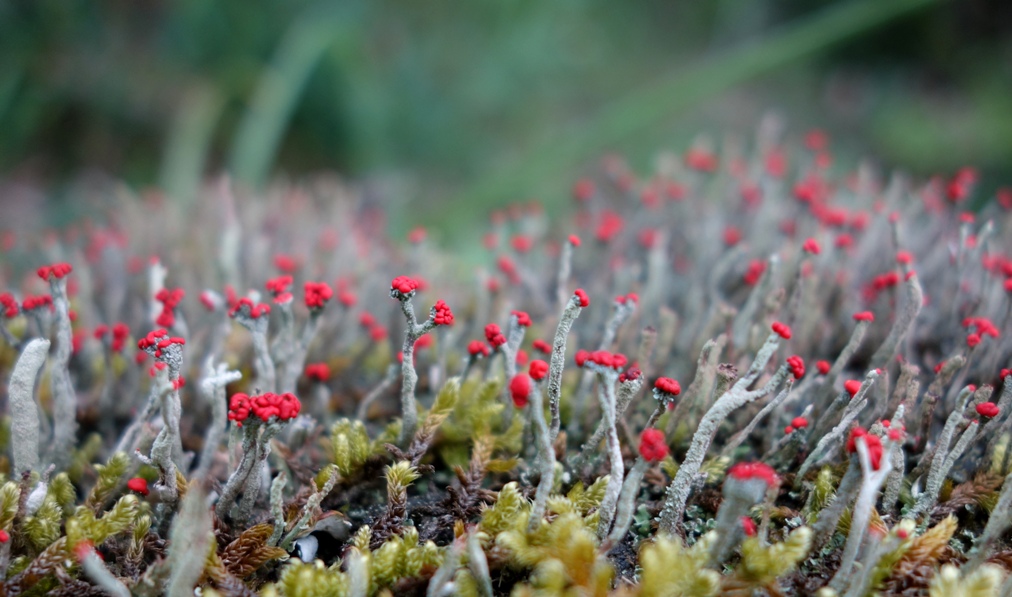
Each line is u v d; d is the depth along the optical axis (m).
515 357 0.13
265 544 0.12
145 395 0.14
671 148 0.50
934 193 0.19
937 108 0.61
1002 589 0.11
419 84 0.55
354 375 0.16
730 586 0.11
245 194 0.22
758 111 0.60
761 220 0.18
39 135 0.49
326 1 0.54
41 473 0.13
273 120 0.37
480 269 0.16
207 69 0.53
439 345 0.14
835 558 0.12
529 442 0.13
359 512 0.13
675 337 0.15
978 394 0.12
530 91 0.58
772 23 0.65
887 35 0.65
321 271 0.18
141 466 0.13
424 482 0.13
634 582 0.11
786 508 0.12
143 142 0.50
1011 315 0.14
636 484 0.11
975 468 0.13
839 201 0.19
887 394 0.13
